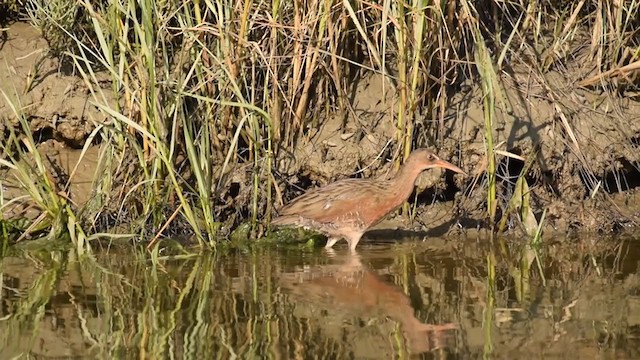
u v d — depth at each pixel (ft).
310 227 43.57
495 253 42.63
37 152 42.65
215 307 34.83
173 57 45.42
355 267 40.34
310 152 45.60
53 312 34.04
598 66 47.11
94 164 46.21
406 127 44.57
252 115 43.47
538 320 33.94
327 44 44.88
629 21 48.42
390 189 43.62
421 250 43.27
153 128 41.34
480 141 46.19
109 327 32.65
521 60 46.98
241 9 43.96
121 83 42.96
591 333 32.58
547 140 46.44
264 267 40.16
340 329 32.89
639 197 47.91
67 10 45.88
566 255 42.39
